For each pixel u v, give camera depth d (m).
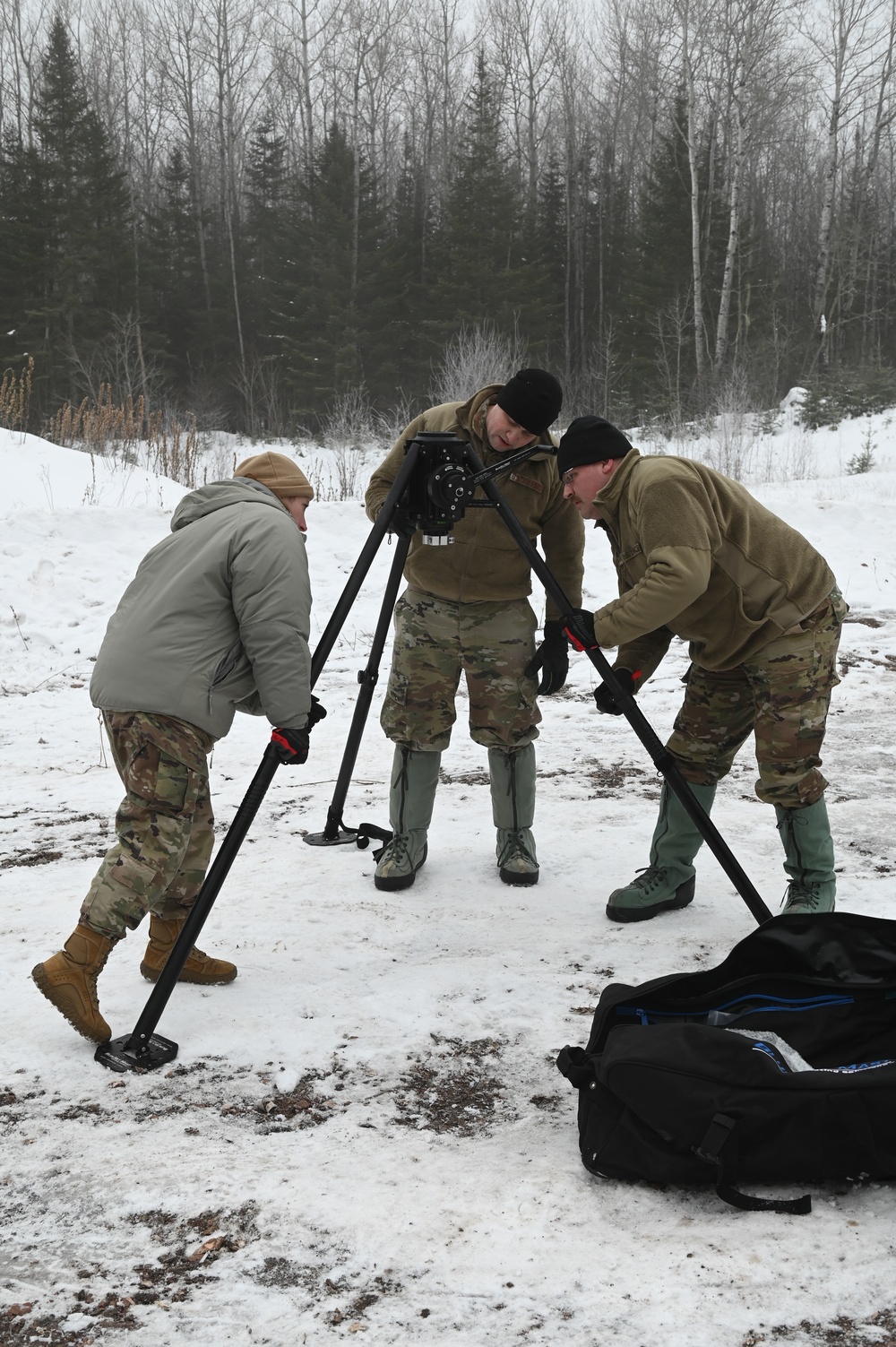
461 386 28.30
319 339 38.16
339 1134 2.58
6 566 9.60
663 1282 2.02
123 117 50.47
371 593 10.05
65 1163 2.46
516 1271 2.07
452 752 6.43
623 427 32.88
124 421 15.10
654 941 3.70
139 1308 2.00
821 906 3.72
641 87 46.28
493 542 4.00
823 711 3.64
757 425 27.11
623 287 42.12
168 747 2.95
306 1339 1.91
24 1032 3.11
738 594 3.52
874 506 12.34
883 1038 2.60
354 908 4.00
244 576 2.96
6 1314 2.00
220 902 4.08
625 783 5.71
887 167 45.62
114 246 40.12
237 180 48.19
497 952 3.61
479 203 40.75
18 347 36.41
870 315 39.69
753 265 38.97
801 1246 2.12
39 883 4.29
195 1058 2.95
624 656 3.86
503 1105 2.71
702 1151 2.22
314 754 6.42
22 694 7.90
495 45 48.34
